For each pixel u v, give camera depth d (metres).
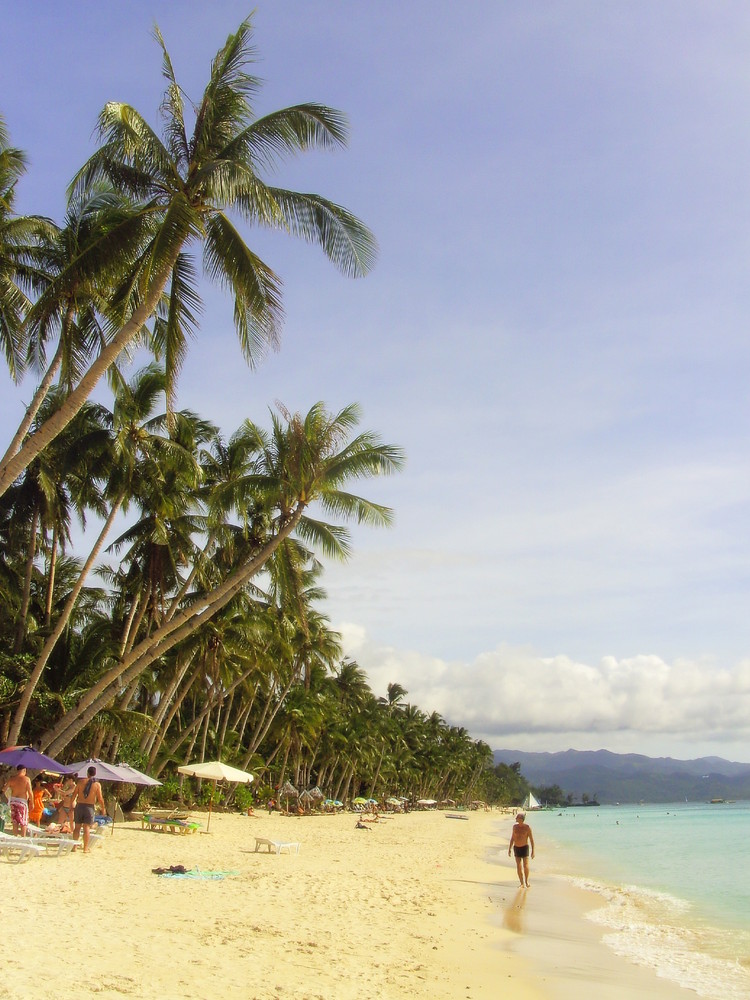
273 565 26.38
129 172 16.77
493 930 13.38
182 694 34.94
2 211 20.97
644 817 121.38
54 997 6.38
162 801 35.19
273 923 11.24
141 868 15.77
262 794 49.91
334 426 24.02
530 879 22.95
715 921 15.90
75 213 22.61
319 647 53.75
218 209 16.41
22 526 29.94
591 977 10.43
